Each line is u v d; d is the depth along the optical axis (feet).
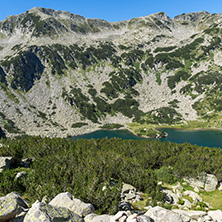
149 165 149.38
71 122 636.48
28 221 31.81
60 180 72.64
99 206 60.23
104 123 653.30
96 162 99.09
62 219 34.12
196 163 133.49
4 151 106.01
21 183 72.43
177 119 622.54
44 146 134.92
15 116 571.28
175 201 88.89
